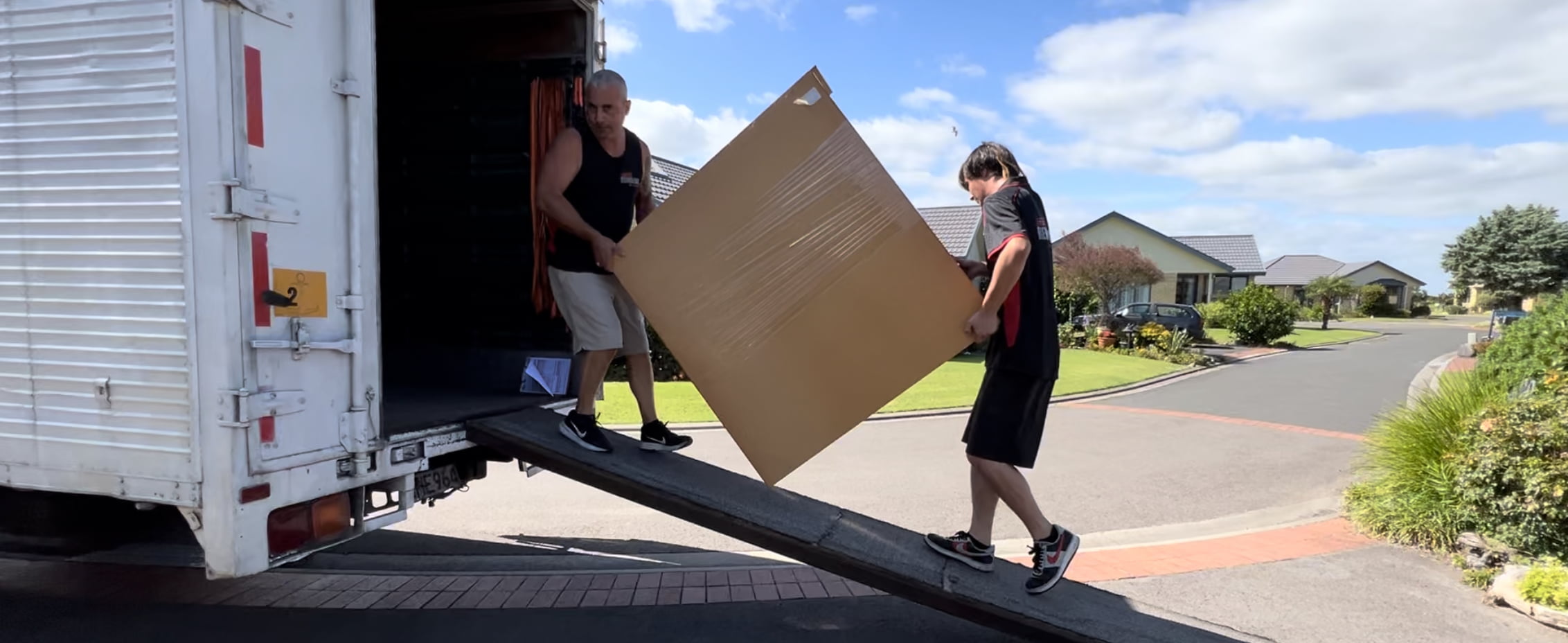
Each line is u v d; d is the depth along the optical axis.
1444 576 4.55
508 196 4.56
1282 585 4.40
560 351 4.52
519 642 3.60
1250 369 18.44
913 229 3.25
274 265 2.59
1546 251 47.22
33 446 2.74
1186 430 9.85
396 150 4.77
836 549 3.18
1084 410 11.66
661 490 3.35
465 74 4.59
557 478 6.96
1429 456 5.27
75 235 2.61
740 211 3.28
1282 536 5.34
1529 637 3.74
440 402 4.18
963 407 11.27
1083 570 4.64
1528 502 4.52
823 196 3.29
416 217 4.77
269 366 2.58
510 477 6.98
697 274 3.26
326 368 2.80
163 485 2.58
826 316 3.26
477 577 4.43
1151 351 20.34
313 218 2.72
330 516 2.89
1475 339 26.88
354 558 4.75
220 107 2.42
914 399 11.97
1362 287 58.25
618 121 3.44
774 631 3.76
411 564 4.67
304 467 2.73
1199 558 4.88
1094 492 6.63
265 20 2.54
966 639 3.70
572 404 4.39
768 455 3.25
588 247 3.50
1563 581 3.96
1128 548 5.08
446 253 4.71
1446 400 5.73
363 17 2.86
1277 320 25.31
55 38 2.57
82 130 2.57
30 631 3.65
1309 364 19.72
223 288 2.46
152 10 2.47
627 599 4.12
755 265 3.27
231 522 2.51
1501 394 5.85
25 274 2.68
